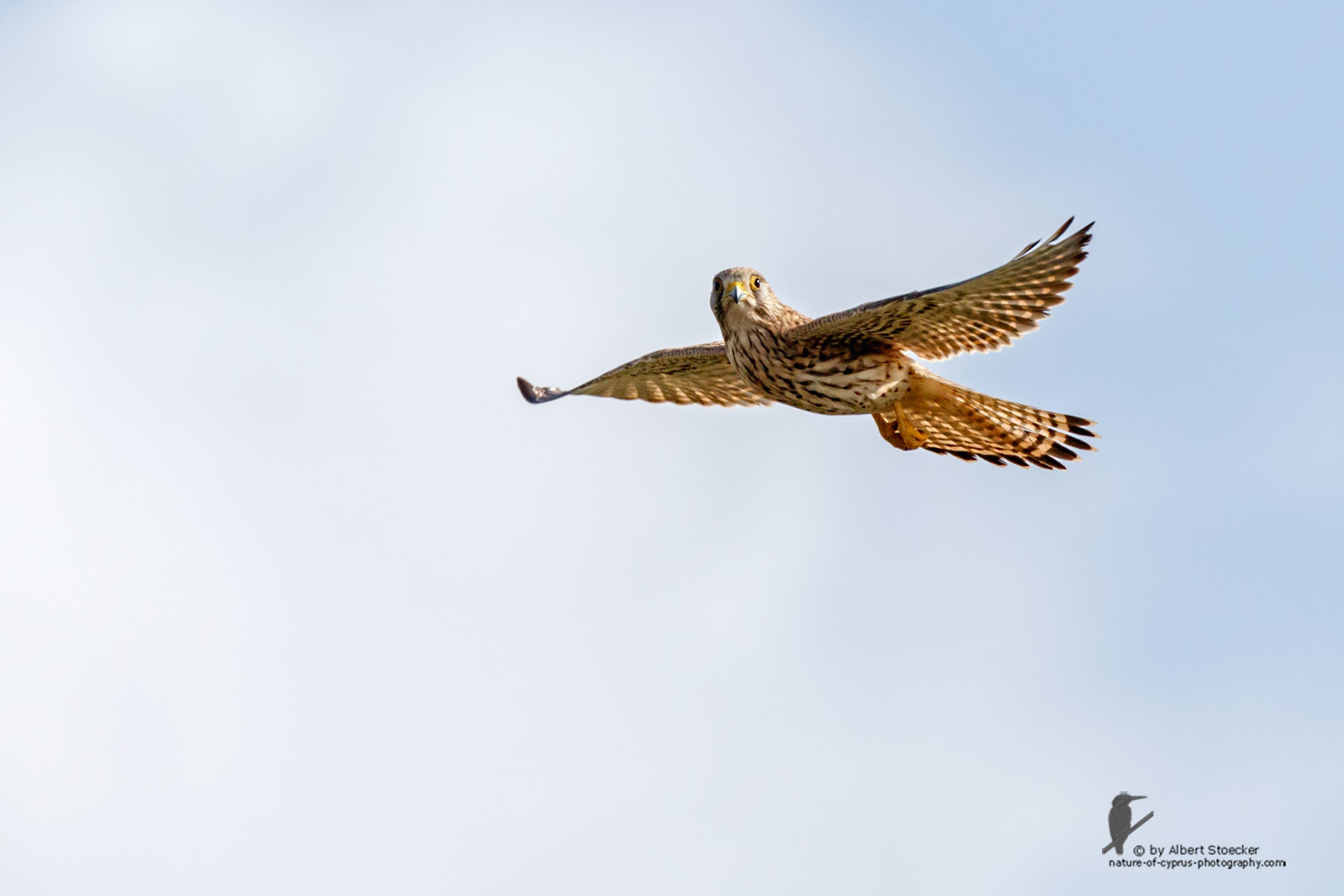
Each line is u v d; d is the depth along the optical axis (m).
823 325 15.22
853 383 15.91
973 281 14.09
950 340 15.37
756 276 16.19
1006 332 15.02
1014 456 16.86
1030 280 14.30
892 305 14.57
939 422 16.56
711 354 17.42
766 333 16.06
